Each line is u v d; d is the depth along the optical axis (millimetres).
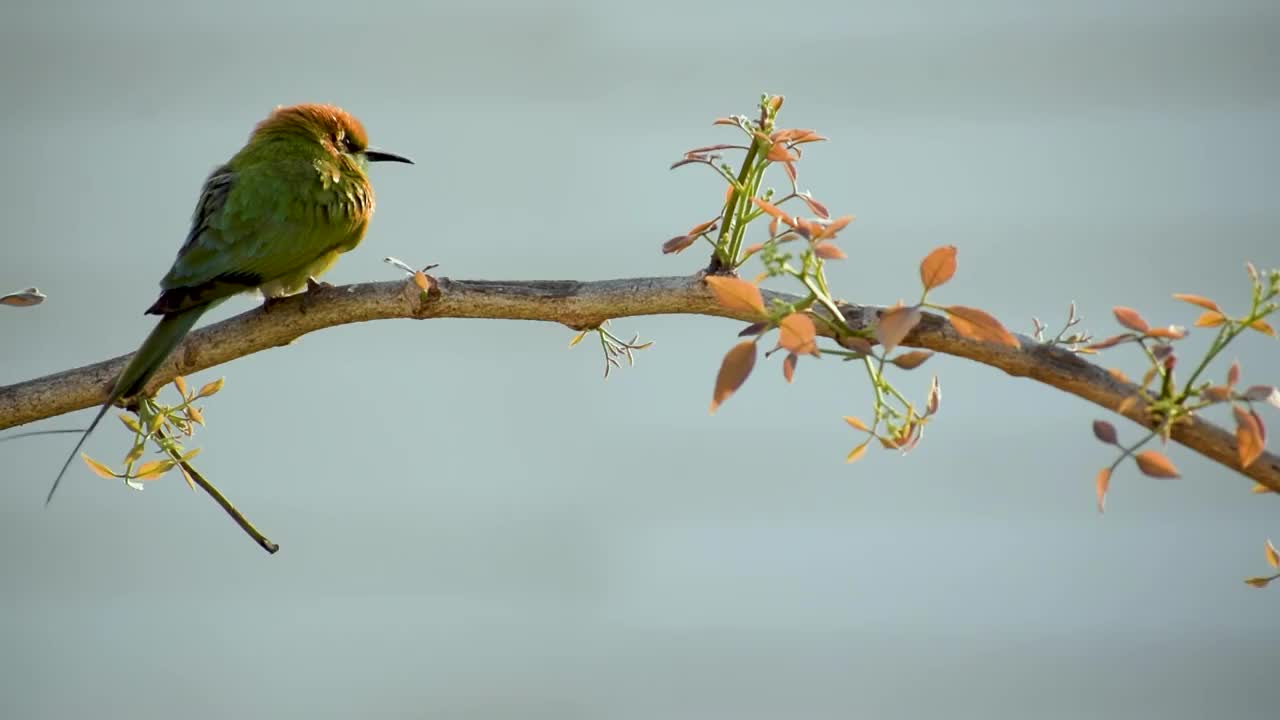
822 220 3846
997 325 3400
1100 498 3592
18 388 5207
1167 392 3590
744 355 3467
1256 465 3641
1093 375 3889
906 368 3643
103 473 4984
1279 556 4125
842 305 4059
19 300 4855
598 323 4754
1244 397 3496
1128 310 3695
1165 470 3525
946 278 3441
